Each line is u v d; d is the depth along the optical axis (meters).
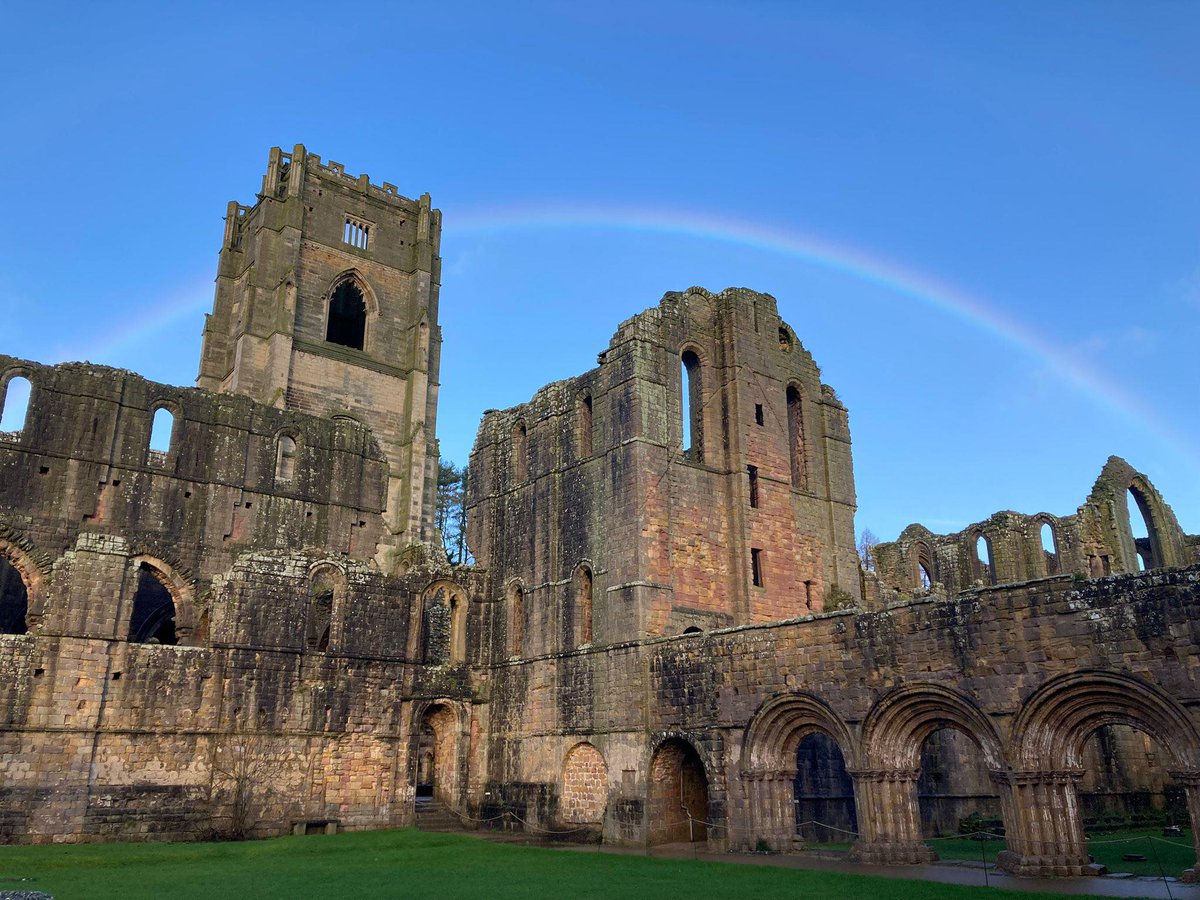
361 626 49.56
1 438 49.31
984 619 32.12
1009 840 30.70
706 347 52.59
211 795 42.94
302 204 81.88
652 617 45.25
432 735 69.25
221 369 80.75
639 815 42.25
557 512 51.81
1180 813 53.19
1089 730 30.27
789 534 51.59
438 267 90.00
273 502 56.75
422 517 80.44
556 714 48.31
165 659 43.53
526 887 27.27
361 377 81.88
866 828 34.50
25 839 38.66
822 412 56.28
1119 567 64.06
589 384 51.62
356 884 28.08
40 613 48.03
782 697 37.94
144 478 52.84
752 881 28.42
